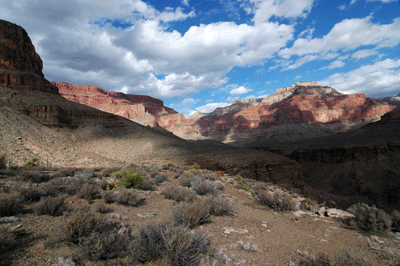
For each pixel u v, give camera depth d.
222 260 4.51
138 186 12.55
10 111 52.38
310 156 114.81
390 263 4.83
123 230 5.19
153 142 79.38
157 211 8.22
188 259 4.24
